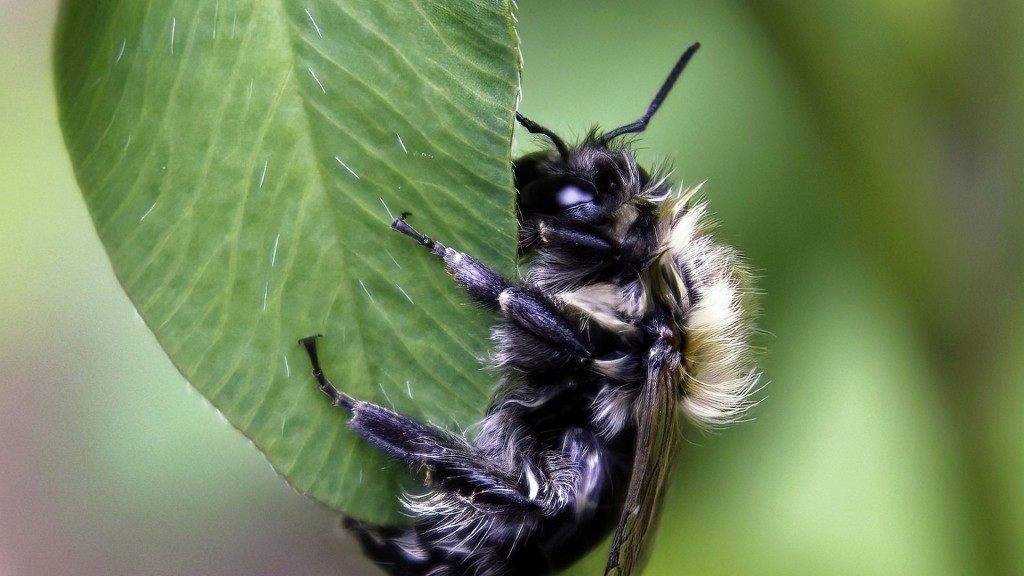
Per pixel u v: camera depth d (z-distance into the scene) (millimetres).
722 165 96
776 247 96
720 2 96
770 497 97
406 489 85
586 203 91
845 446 97
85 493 111
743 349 94
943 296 95
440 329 83
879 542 97
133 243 81
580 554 92
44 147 98
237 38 81
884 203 95
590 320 91
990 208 95
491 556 91
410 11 81
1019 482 96
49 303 102
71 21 80
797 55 95
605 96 96
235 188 81
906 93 95
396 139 81
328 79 81
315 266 82
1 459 112
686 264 92
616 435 92
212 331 82
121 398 102
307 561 109
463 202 82
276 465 83
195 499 109
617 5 96
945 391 96
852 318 97
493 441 91
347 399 83
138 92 81
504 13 81
